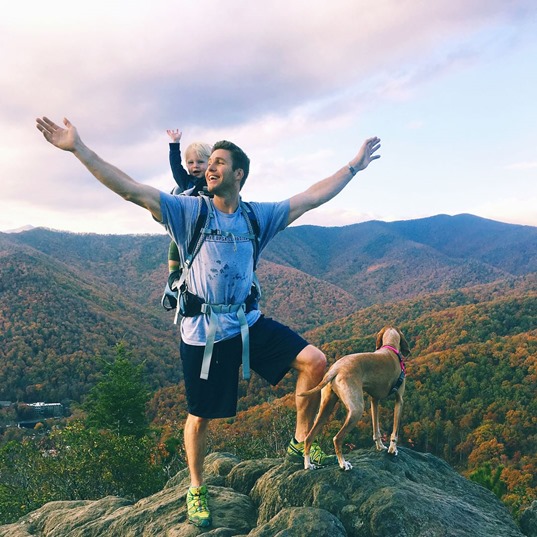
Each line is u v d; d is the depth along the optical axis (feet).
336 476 12.62
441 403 256.73
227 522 13.17
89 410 124.36
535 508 15.25
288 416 115.44
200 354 11.71
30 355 386.73
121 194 10.82
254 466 15.64
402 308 571.28
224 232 11.42
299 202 12.25
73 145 10.26
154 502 15.84
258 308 12.37
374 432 14.76
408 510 11.48
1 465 70.33
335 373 12.39
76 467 63.62
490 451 207.62
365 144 13.12
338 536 11.17
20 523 18.16
